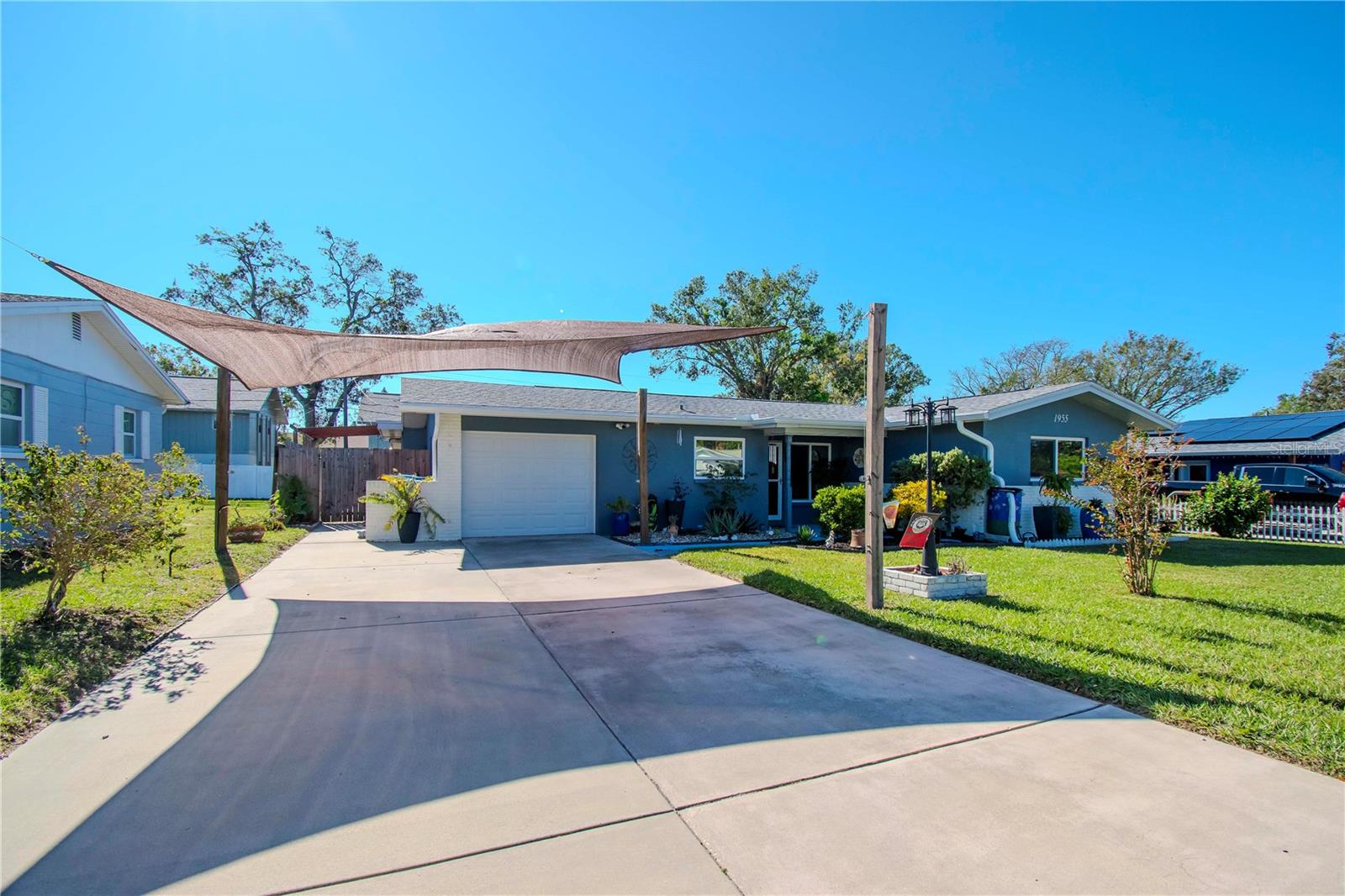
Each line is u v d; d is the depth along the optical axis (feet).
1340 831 8.22
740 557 32.40
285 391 114.83
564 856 7.73
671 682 14.14
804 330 119.24
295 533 42.75
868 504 20.98
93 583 22.57
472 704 12.77
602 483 44.21
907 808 8.84
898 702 12.89
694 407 49.16
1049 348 128.77
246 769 9.93
